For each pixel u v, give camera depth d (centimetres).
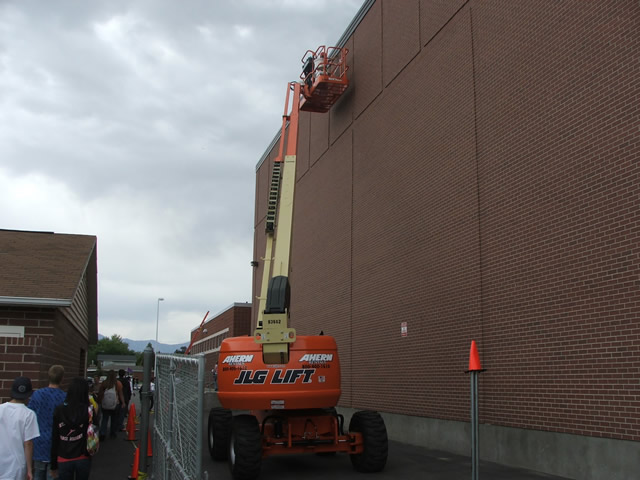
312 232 2405
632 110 938
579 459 980
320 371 1045
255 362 1030
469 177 1351
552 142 1104
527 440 1098
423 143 1572
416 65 1636
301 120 2656
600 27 1012
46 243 1653
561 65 1095
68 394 709
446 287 1411
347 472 1079
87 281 1883
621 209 943
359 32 2039
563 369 1033
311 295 2364
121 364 7025
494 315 1229
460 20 1437
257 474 982
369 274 1844
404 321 1602
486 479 990
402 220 1656
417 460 1211
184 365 624
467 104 1382
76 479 706
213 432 1224
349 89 2098
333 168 2211
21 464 650
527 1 1198
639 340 891
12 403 661
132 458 1296
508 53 1248
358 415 1100
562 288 1051
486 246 1274
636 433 882
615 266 945
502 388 1184
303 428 1073
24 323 1245
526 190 1164
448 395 1365
